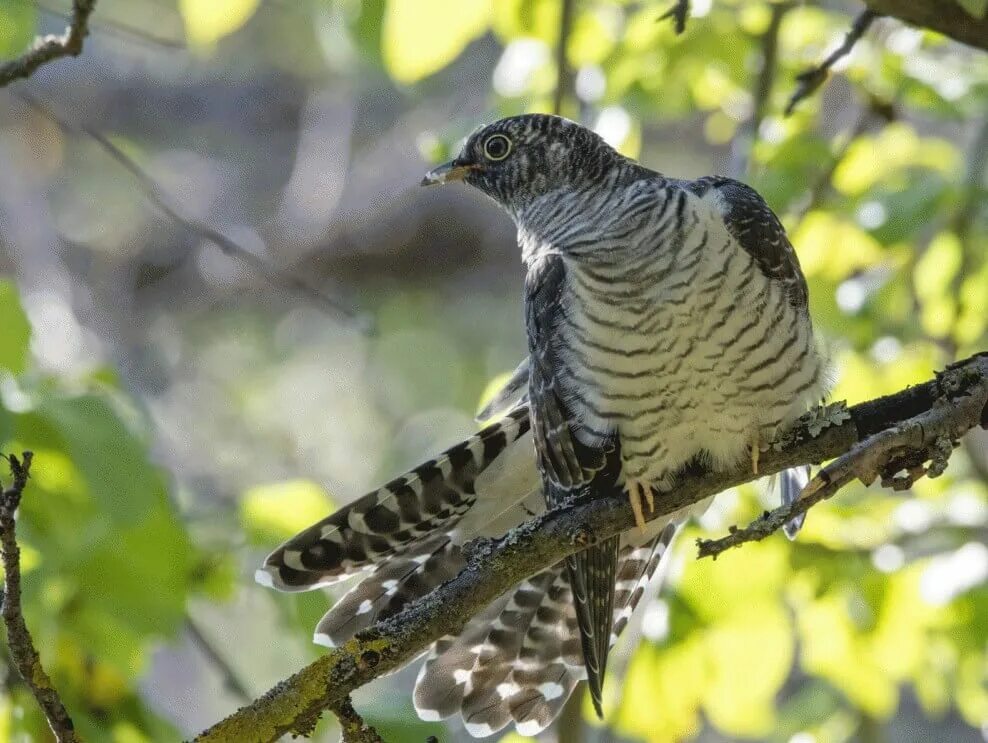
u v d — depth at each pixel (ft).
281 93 69.36
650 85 36.60
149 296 66.13
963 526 33.27
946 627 33.14
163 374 65.41
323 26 42.34
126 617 29.55
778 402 25.25
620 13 37.91
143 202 66.49
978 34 25.49
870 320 35.37
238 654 54.39
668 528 28.35
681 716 31.83
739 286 24.71
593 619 25.75
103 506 27.30
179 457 63.31
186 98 68.59
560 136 29.35
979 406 21.59
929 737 55.26
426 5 31.96
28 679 19.83
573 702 31.09
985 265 35.47
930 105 34.30
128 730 30.04
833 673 33.37
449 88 67.00
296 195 66.74
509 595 28.04
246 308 66.54
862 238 35.37
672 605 31.48
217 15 33.30
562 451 26.20
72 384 29.35
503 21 36.11
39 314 60.08
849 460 20.95
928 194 32.89
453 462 27.04
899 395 24.32
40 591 28.45
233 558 32.32
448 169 30.37
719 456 25.66
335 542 26.35
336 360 65.87
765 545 31.99
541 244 28.25
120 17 67.31
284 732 20.56
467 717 27.50
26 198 63.93
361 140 67.62
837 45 35.63
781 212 35.01
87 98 67.21
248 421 64.85
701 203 25.08
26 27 34.78
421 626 21.39
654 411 25.36
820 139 35.70
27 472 19.54
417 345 65.72
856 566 32.22
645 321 24.91
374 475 63.62
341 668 20.79
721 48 36.76
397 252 66.33
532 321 26.68
